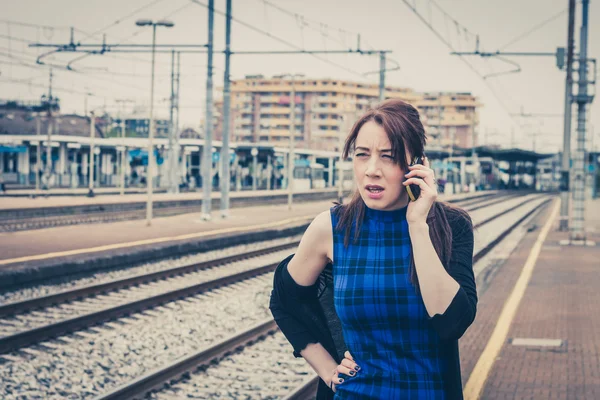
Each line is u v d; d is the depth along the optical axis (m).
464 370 7.39
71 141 52.53
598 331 9.50
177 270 14.55
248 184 64.81
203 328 9.79
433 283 2.15
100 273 14.78
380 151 2.25
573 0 24.03
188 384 6.96
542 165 129.75
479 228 30.59
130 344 8.66
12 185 57.03
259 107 164.12
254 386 6.99
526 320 10.34
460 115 176.50
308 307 2.48
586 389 6.76
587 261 18.31
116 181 63.97
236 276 13.96
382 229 2.32
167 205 37.44
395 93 173.75
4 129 69.75
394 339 2.26
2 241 18.20
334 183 71.75
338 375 2.35
